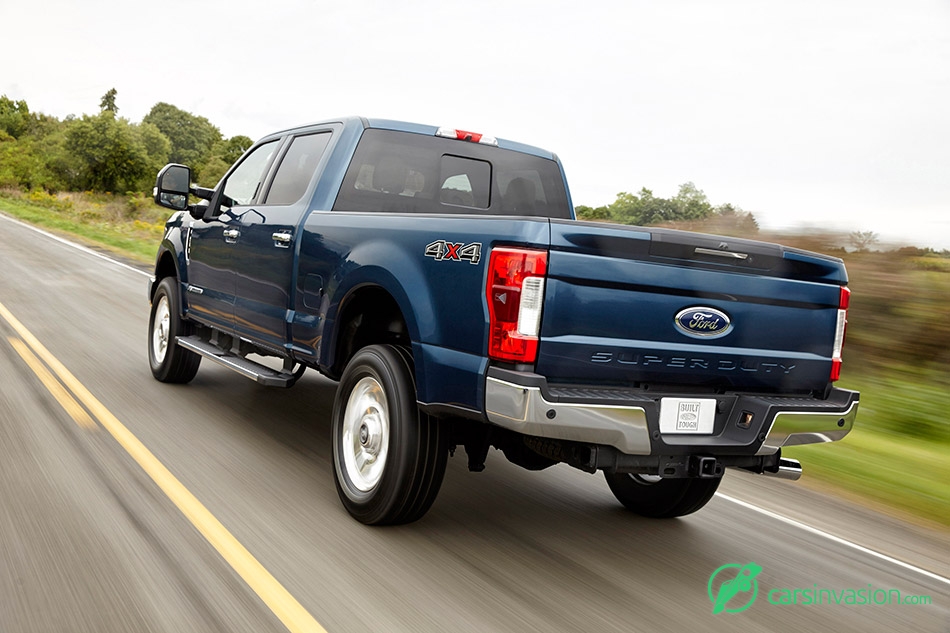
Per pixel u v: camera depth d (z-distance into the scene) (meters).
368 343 4.73
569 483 5.41
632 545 4.31
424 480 3.97
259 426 5.84
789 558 4.38
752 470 4.03
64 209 56.41
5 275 14.24
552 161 6.06
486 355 3.49
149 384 6.87
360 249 4.37
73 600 3.03
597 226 3.45
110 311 11.03
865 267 9.72
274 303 5.28
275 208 5.46
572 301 3.44
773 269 3.92
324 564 3.57
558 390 3.41
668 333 3.67
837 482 6.18
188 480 4.49
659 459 3.74
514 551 4.00
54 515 3.82
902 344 9.33
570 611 3.38
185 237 6.81
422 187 5.42
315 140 5.50
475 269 3.57
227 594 3.18
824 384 4.20
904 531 5.11
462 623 3.15
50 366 7.15
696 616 3.48
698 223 10.85
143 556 3.45
